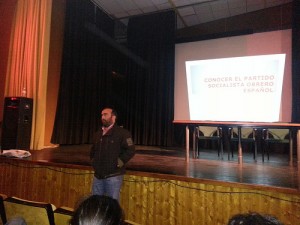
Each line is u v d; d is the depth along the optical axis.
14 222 1.04
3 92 5.59
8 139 4.53
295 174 2.84
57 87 5.77
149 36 6.97
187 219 2.62
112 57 7.44
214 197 2.52
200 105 6.00
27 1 5.56
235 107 5.67
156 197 2.77
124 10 6.81
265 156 4.94
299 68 5.38
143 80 7.08
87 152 4.53
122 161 2.45
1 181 3.59
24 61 5.41
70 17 5.87
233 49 6.03
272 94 5.41
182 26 7.25
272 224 0.60
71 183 3.18
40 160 3.46
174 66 6.64
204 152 5.48
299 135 3.59
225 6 6.18
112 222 0.71
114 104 7.48
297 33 5.45
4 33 5.71
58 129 5.67
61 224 1.35
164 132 6.68
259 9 6.25
